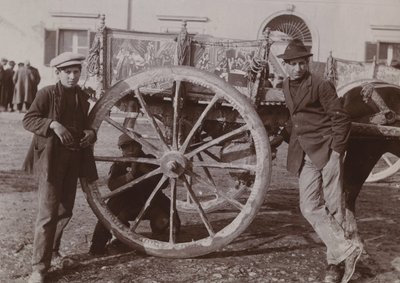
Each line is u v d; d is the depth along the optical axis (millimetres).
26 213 5523
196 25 17156
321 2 16781
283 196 6957
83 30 17172
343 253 3875
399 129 4594
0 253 4332
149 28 17125
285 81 4070
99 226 4375
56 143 3777
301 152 3998
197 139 5055
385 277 4129
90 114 4109
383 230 5480
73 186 3982
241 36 17312
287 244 4855
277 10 17078
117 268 4109
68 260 4062
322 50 16844
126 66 4531
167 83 4438
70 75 3811
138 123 13125
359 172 4930
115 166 4637
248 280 3967
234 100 4102
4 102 17688
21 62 17500
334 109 3850
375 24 16469
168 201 4801
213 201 5633
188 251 4270
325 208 3977
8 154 9109
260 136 4121
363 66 5727
